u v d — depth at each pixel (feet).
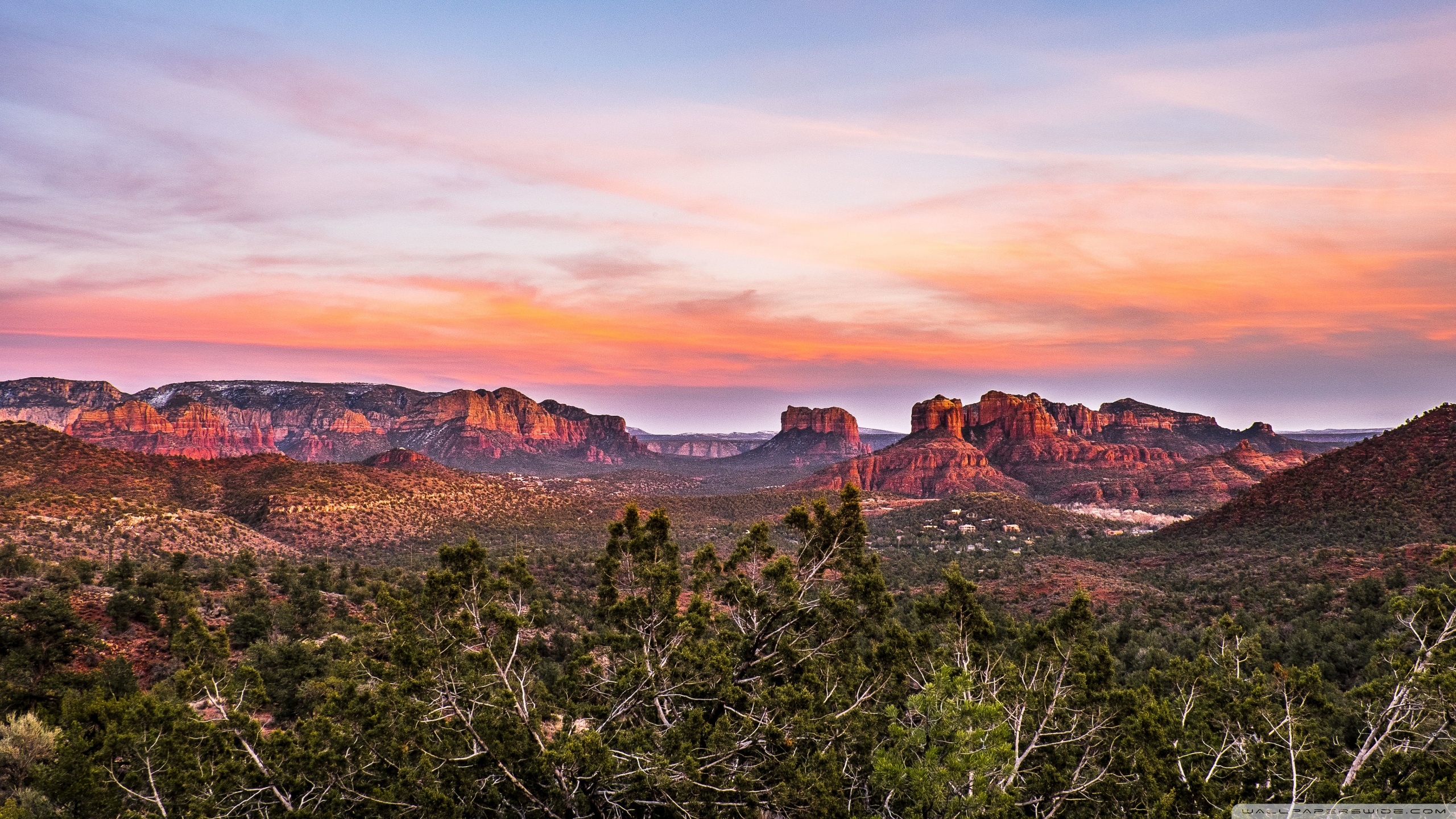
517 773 59.67
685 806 56.90
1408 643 81.00
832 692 72.13
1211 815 61.46
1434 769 64.80
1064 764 71.67
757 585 78.48
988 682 76.28
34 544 288.10
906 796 61.26
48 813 62.08
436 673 63.77
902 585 292.81
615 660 74.08
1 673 111.86
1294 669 79.41
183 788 59.52
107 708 64.80
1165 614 214.69
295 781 59.06
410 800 57.52
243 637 152.87
